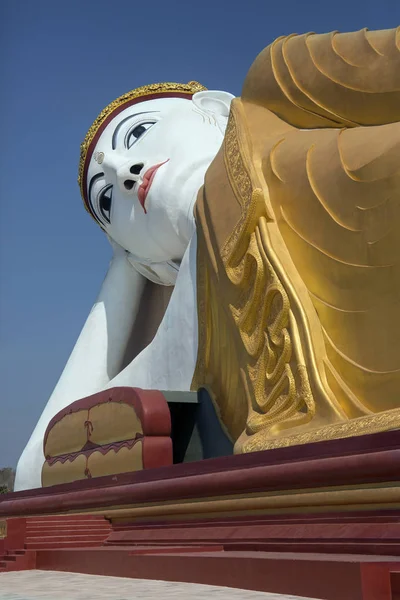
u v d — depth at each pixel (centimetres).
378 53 1027
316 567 578
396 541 627
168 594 636
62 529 1131
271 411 1010
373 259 928
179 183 1627
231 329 1150
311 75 1125
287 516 789
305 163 1058
